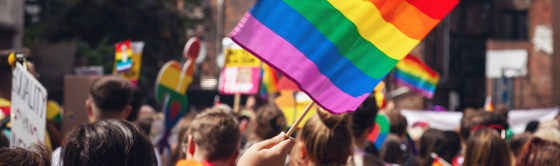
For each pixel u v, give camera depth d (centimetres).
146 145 161
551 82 2098
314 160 228
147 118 410
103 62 1548
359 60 164
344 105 158
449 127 902
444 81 2125
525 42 2144
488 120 364
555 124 366
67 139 164
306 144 230
